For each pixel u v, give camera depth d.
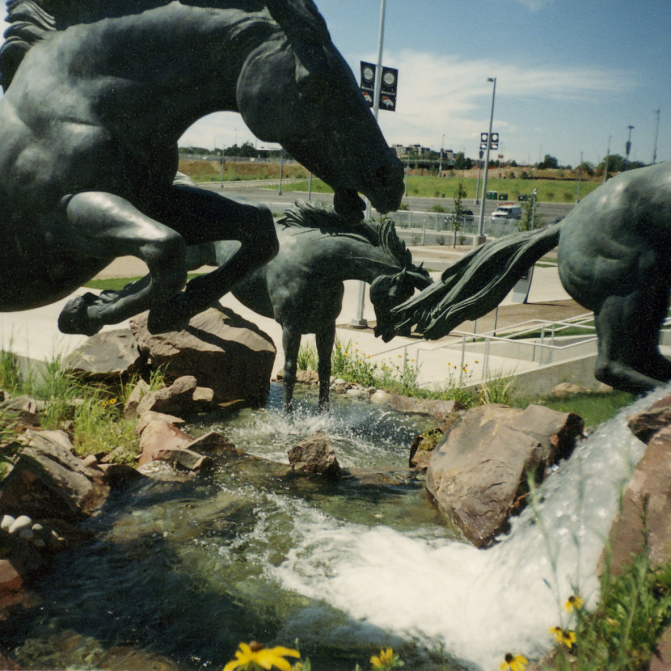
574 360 8.96
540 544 3.38
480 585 3.47
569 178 86.81
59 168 2.89
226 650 2.87
